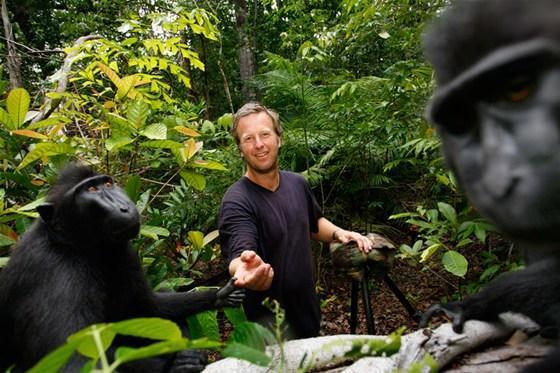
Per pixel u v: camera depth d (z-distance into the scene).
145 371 1.13
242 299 1.28
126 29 2.10
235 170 2.22
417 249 1.59
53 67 3.82
